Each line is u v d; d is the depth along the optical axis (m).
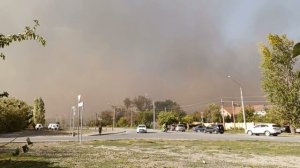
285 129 66.06
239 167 14.96
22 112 70.00
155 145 29.16
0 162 8.55
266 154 21.67
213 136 47.06
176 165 15.39
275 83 53.31
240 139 38.44
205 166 15.16
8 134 54.31
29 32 6.66
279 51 51.69
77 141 33.50
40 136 46.09
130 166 14.75
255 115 86.31
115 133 60.88
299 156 20.47
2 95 6.80
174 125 87.88
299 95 53.12
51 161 16.00
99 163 15.66
